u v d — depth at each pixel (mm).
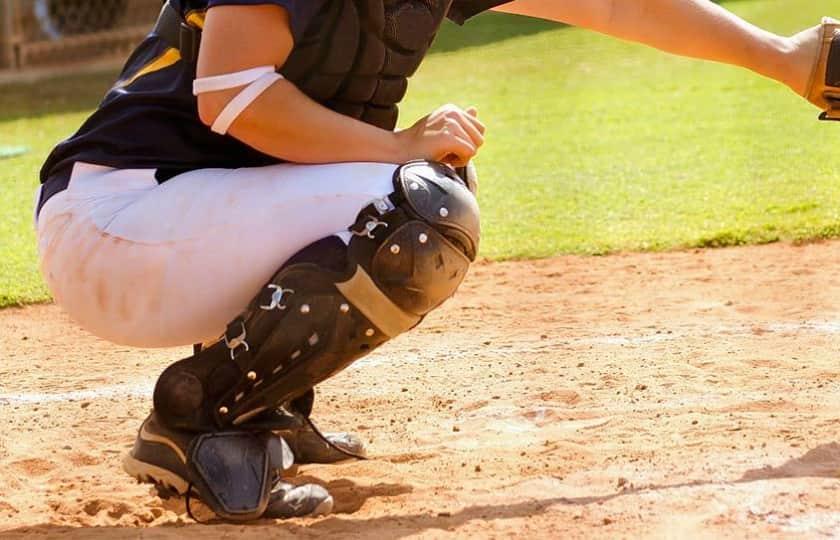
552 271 12297
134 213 5441
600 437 6750
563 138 19797
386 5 5426
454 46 31656
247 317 5262
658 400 7582
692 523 5164
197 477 5422
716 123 20219
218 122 5281
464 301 11203
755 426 6660
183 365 5438
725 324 9758
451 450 6785
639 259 12617
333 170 5312
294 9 5148
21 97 28938
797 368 8172
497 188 16344
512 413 7508
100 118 5781
